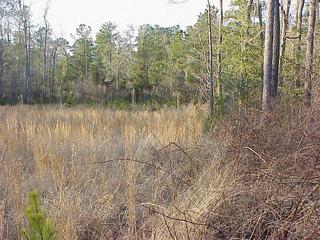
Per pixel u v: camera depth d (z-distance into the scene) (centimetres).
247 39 1481
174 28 4916
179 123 824
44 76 3853
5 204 387
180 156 534
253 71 1385
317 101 415
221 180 381
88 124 927
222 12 1603
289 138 396
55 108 1780
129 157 543
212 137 601
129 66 4200
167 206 377
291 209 300
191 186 379
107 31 4931
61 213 339
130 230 338
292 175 326
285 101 620
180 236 302
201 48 1983
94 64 4622
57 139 695
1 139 663
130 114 1318
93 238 354
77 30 4956
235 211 330
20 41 3847
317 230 269
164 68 3728
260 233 295
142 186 431
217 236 311
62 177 429
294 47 1558
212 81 1437
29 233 203
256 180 352
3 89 3450
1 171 473
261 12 1720
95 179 451
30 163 559
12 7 3369
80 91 3578
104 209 389
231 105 820
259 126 450
